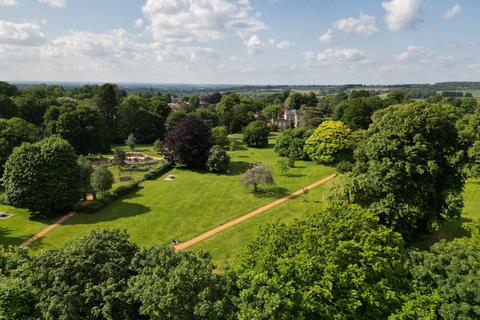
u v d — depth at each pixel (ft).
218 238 110.01
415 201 90.94
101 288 51.11
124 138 319.06
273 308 43.24
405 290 53.72
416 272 53.98
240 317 44.96
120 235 62.90
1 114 250.57
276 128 400.67
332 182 108.47
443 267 53.52
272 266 52.19
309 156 219.61
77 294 51.34
